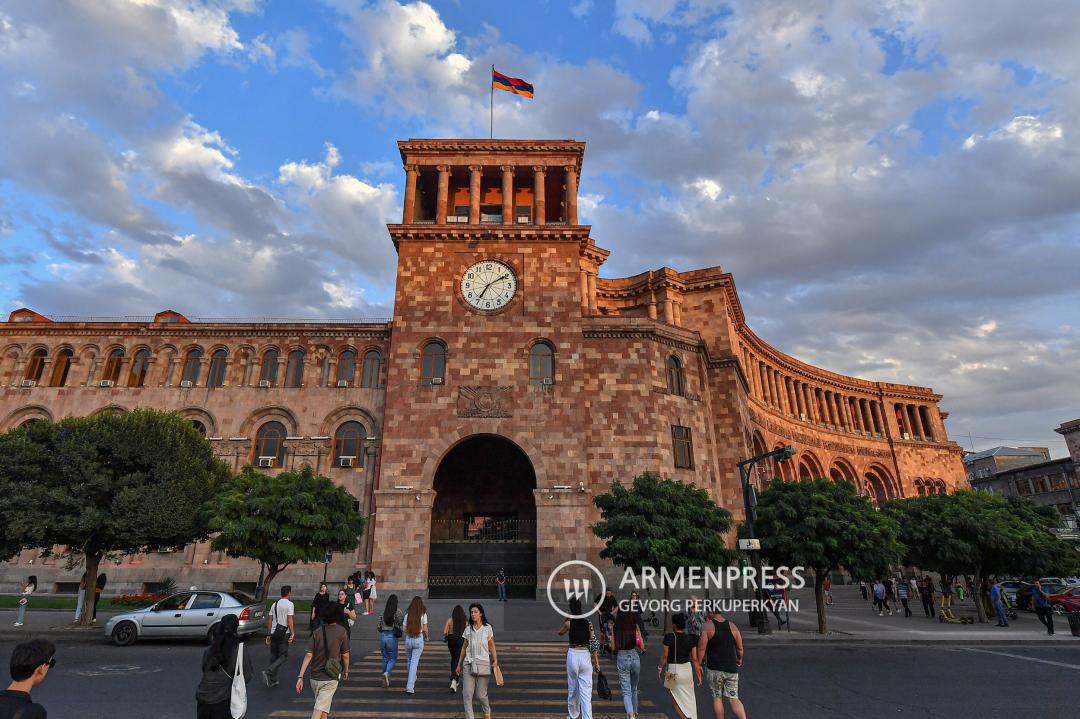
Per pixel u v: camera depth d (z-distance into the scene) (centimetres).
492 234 4366
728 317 5231
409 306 4197
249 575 3912
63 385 4381
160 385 4341
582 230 4362
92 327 4441
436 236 4362
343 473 4128
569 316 4194
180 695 1504
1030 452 9675
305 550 2822
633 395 4081
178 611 2280
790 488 2888
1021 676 1828
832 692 1614
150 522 2772
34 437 2897
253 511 2723
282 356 4425
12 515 2609
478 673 1266
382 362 4438
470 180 4644
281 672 1809
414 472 3803
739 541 2773
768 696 1569
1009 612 3547
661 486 2797
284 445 4191
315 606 1844
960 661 2089
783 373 6681
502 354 4091
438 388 3997
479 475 4531
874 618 3441
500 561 3841
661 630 2759
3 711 565
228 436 4203
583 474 3806
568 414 3944
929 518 3531
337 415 4284
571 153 4634
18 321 4425
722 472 4634
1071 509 6844
